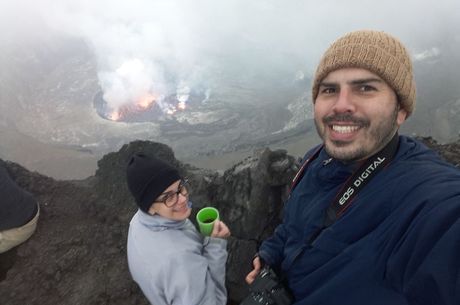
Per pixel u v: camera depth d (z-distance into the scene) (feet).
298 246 2.21
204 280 2.73
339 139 1.83
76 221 6.32
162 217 2.81
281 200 5.63
